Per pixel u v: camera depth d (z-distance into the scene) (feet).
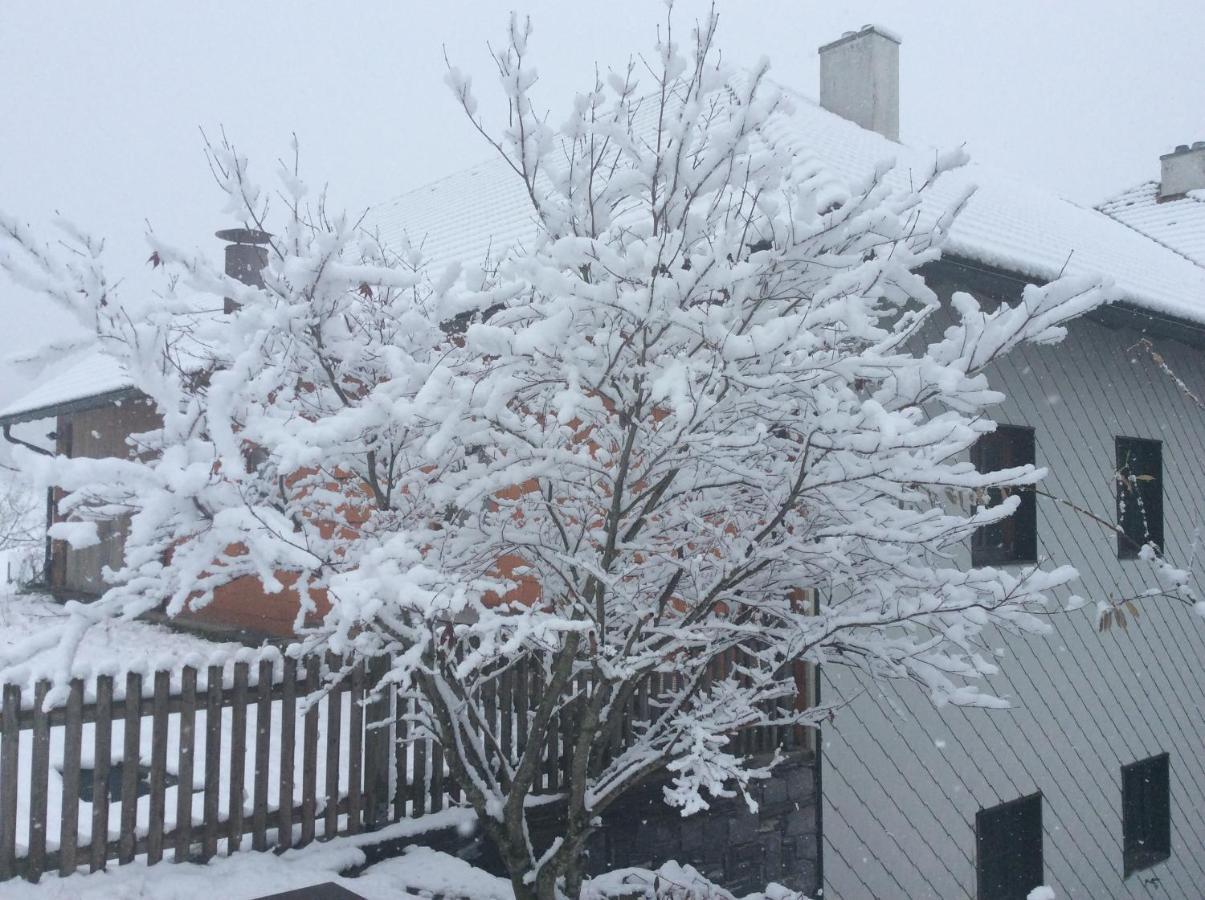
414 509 14.44
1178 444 33.50
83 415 45.96
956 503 13.38
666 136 21.27
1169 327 30.14
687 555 14.88
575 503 14.98
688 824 20.16
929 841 24.53
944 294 25.48
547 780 18.26
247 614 35.63
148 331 11.16
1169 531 32.65
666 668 14.71
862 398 14.61
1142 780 31.63
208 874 14.26
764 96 12.50
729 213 13.03
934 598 13.29
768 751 21.74
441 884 15.12
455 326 19.89
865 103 37.63
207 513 11.39
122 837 14.08
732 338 11.35
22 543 57.88
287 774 15.49
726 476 13.69
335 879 14.48
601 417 13.28
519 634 10.62
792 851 21.77
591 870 18.60
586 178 13.64
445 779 17.48
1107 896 29.07
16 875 13.44
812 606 18.40
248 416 12.86
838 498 13.20
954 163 12.89
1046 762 27.78
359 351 14.17
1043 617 27.86
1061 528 28.78
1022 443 28.30
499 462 12.97
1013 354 28.02
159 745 14.39
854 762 23.17
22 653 11.66
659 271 12.13
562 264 11.71
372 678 16.49
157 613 40.01
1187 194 52.16
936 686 14.33
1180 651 32.58
